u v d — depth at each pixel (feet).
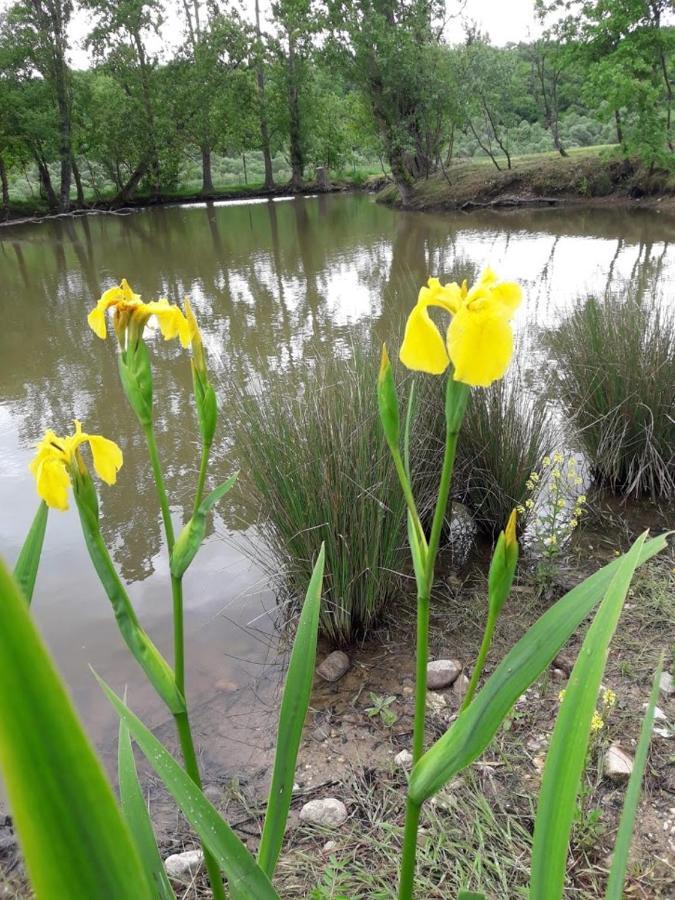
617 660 8.96
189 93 107.65
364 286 33.19
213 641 10.34
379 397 3.13
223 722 8.75
